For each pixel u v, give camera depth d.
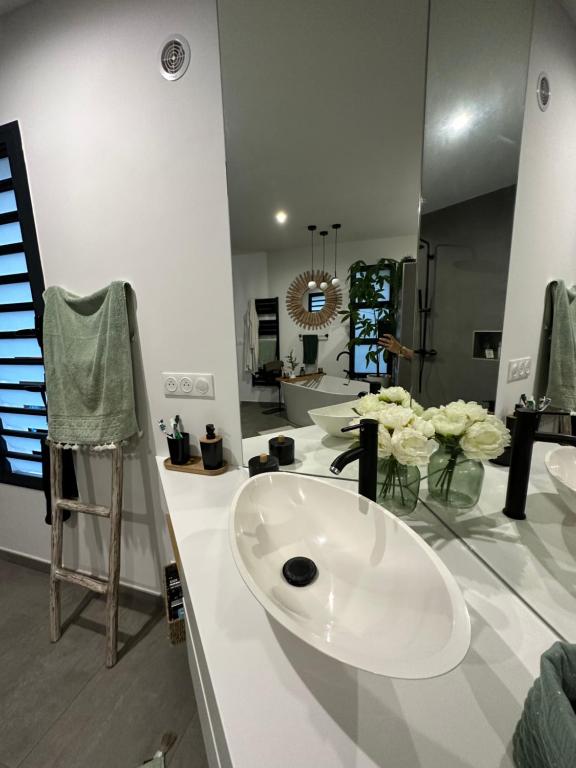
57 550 1.39
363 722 0.42
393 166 0.94
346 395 1.12
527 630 0.53
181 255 1.13
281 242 1.07
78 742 1.04
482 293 0.86
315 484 0.77
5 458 1.73
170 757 0.99
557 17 0.65
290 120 0.98
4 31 1.18
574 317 0.67
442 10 0.82
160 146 1.08
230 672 0.49
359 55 0.90
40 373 1.57
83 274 1.26
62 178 1.21
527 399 0.77
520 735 0.36
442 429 0.77
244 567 0.51
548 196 0.70
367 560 0.64
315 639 0.39
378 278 1.02
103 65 1.08
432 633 0.44
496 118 0.78
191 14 0.97
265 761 0.39
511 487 0.76
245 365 1.16
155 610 1.53
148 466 1.37
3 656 1.32
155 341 1.23
